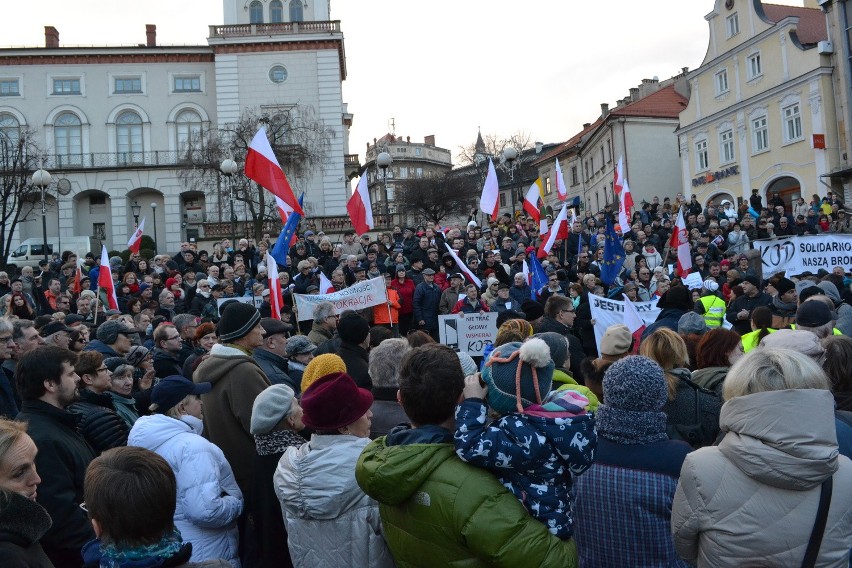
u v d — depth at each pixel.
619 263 13.84
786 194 37.84
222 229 43.22
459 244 19.75
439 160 107.12
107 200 50.72
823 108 34.84
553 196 70.00
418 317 14.04
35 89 49.81
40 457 3.95
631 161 50.53
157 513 2.65
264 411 4.29
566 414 3.07
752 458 2.75
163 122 50.44
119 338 7.18
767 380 2.78
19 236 48.12
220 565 2.73
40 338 6.74
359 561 3.62
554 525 3.01
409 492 3.07
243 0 50.09
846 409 4.15
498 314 10.90
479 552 2.96
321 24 48.56
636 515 3.40
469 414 3.15
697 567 3.01
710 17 42.38
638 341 9.40
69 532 3.87
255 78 48.28
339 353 6.12
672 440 3.53
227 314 5.31
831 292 11.76
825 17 38.94
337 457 3.68
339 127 48.19
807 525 2.73
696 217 26.83
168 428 4.25
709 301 10.67
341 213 47.56
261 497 4.27
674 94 53.59
